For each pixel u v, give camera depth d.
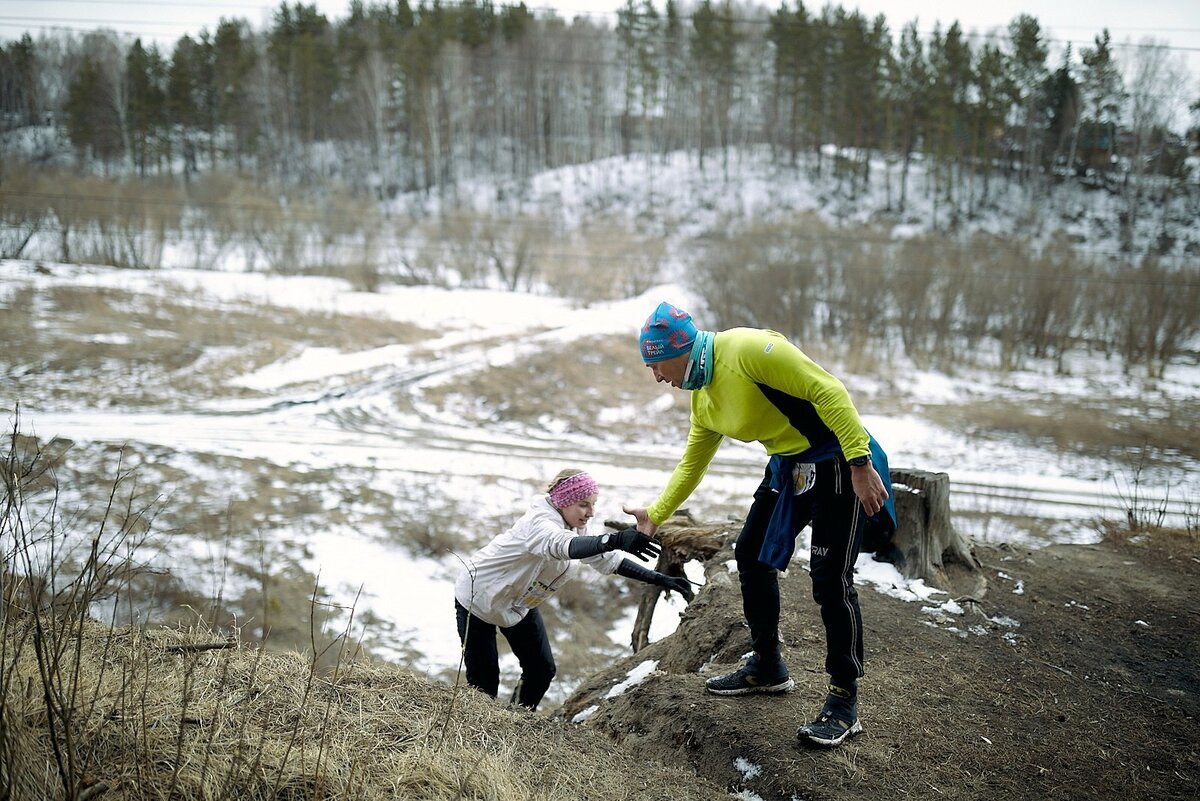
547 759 3.28
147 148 64.75
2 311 24.70
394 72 70.50
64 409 18.80
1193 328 29.48
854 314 30.91
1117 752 3.75
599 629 11.87
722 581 5.45
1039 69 60.81
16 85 67.75
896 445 19.69
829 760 3.48
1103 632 5.07
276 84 70.31
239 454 16.36
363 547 13.54
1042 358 29.84
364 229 42.53
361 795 2.60
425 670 10.62
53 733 2.26
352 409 21.12
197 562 11.54
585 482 3.98
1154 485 16.41
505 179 69.19
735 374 3.33
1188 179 53.31
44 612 2.97
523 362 25.36
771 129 74.75
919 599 5.34
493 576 3.96
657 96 76.19
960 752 3.63
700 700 3.99
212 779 2.50
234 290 32.81
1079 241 51.06
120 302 27.80
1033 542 7.17
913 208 59.66
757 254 33.00
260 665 3.33
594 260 41.31
